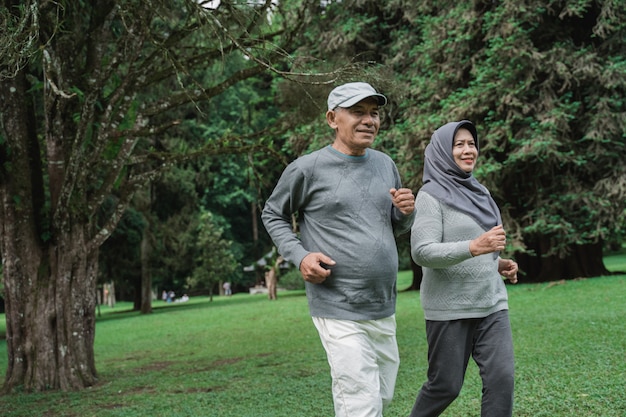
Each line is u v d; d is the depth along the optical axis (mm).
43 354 7613
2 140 7441
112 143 8570
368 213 3158
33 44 5547
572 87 16922
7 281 7762
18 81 7688
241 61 11297
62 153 7965
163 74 8359
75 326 7781
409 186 17844
